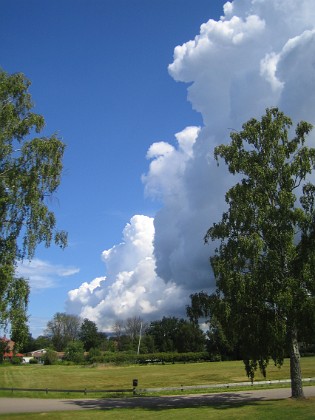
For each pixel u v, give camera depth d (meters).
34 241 21.97
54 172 23.00
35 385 48.53
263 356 25.98
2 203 21.66
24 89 24.73
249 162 27.58
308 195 26.33
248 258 25.20
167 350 126.88
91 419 20.66
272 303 25.38
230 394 32.09
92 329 154.62
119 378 55.81
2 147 22.45
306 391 30.77
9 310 19.84
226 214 27.83
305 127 27.48
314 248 24.69
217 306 25.48
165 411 22.92
